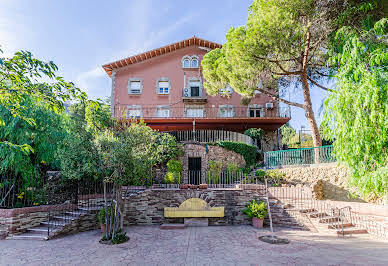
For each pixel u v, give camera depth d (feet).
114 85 73.10
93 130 26.66
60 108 15.78
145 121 65.05
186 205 33.60
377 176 19.03
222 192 34.60
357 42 20.95
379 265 17.47
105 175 26.30
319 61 41.37
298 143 77.87
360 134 19.72
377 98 18.54
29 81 14.62
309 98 41.75
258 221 31.81
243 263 18.33
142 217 33.68
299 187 35.01
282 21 33.35
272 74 45.16
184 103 72.38
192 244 23.77
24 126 28.17
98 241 25.07
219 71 47.83
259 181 40.83
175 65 74.64
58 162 32.63
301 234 27.76
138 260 19.13
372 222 27.48
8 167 28.12
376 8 27.43
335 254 20.30
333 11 31.48
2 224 26.27
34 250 21.85
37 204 31.40
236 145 48.78
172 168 43.04
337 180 34.14
